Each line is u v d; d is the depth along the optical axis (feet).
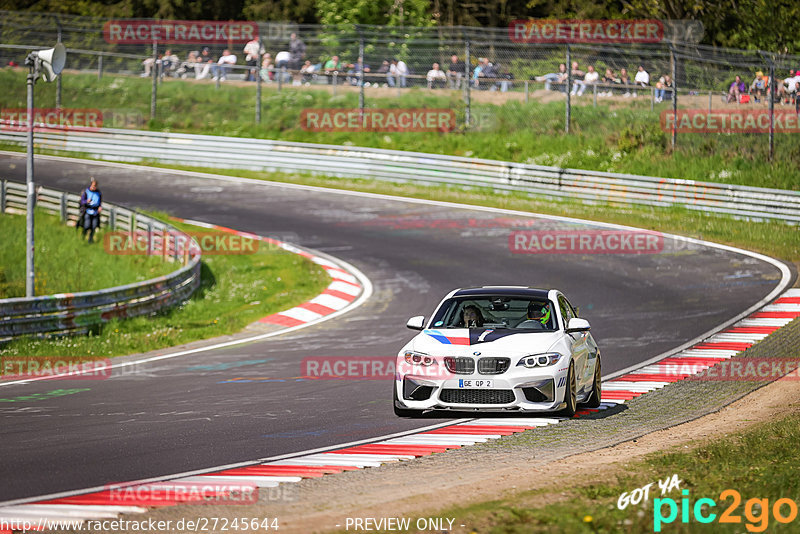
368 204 345.31
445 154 404.77
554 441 100.63
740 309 201.67
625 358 159.74
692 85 443.73
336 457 93.81
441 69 476.13
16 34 538.47
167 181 385.50
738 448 93.20
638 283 232.53
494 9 599.16
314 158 394.73
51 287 247.29
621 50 423.23
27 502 76.54
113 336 184.55
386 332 190.08
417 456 94.17
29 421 113.29
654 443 99.30
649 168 363.56
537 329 114.11
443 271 252.21
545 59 467.52
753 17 515.50
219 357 168.04
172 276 223.71
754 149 366.43
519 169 351.87
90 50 531.91
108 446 99.25
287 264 266.77
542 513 69.26
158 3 602.44
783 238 282.56
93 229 293.23
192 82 493.36
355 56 508.12
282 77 481.87
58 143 440.45
